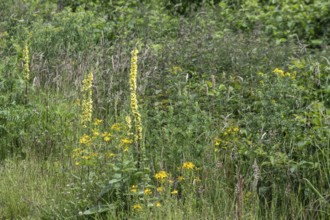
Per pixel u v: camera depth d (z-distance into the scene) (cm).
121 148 686
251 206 624
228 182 677
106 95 930
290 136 689
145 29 1230
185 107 786
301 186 647
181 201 638
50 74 980
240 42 1088
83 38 1134
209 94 821
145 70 964
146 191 609
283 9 1345
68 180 703
